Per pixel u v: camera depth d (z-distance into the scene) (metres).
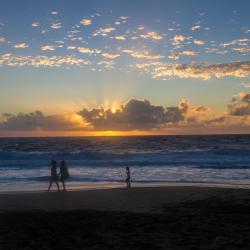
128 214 14.74
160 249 10.00
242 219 13.72
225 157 53.09
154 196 19.56
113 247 10.22
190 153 57.00
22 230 12.16
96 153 52.91
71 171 36.56
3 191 23.08
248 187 24.80
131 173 34.91
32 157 51.31
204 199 18.31
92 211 15.36
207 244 10.41
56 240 11.01
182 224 12.94
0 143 111.19
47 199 18.92
